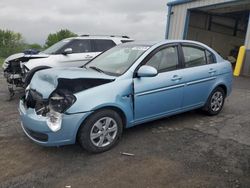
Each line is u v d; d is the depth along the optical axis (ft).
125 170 11.57
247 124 17.13
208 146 13.84
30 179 10.93
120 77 13.64
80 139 12.52
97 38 30.50
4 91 27.43
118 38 32.14
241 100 23.79
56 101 11.88
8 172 11.46
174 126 16.65
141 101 14.17
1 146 13.89
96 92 12.57
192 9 56.49
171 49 16.02
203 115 18.84
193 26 61.87
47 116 12.00
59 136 11.92
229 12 62.18
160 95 14.92
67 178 10.99
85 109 12.10
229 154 12.97
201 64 17.49
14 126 16.71
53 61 26.14
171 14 60.44
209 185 10.46
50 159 12.56
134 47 16.11
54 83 12.51
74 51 28.45
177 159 12.49
